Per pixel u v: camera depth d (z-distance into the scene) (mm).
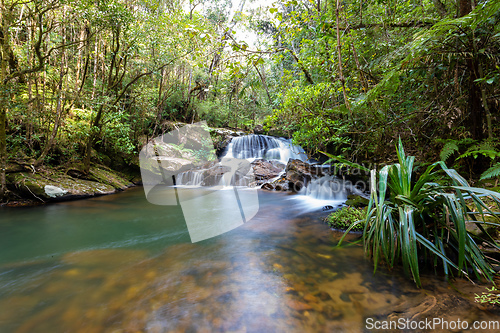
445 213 2047
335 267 2275
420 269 2094
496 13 2785
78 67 7453
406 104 4355
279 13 3891
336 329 1455
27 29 6090
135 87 8695
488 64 3002
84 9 5234
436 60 3420
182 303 1774
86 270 2375
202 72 12328
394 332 1397
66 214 4715
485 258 1943
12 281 2188
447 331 1361
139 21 6742
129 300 1837
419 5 4133
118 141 7234
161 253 2732
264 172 8719
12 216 4609
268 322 1542
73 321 1611
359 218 3480
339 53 3248
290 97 4812
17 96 5566
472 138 3176
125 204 5602
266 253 2664
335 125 4695
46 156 6430
